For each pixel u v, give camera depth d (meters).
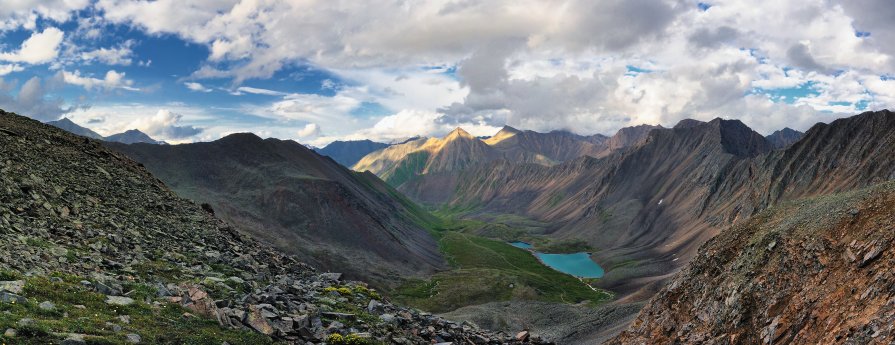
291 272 67.25
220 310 36.97
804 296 55.88
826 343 46.28
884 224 53.06
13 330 24.12
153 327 30.83
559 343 120.69
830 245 58.22
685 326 72.75
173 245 56.44
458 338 53.34
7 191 50.34
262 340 34.91
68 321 27.45
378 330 45.97
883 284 45.50
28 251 37.59
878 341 38.75
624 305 140.62
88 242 46.88
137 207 66.31
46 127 86.81
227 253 62.03
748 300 64.25
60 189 58.56
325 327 43.00
